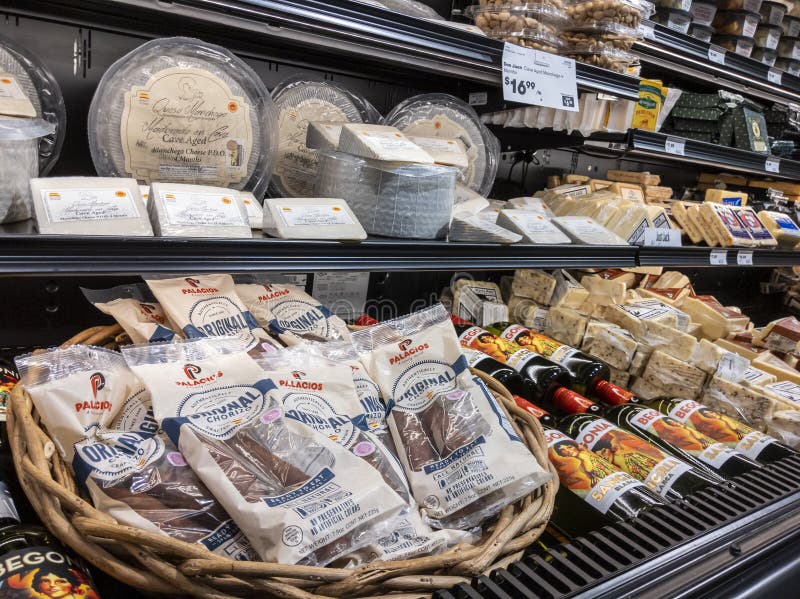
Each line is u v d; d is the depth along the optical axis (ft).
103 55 4.35
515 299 6.63
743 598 3.39
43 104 3.93
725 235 6.83
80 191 3.12
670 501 4.09
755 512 3.93
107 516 2.57
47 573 2.46
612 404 5.36
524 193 7.44
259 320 4.16
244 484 2.87
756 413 5.59
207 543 2.76
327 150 4.28
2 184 3.00
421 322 4.11
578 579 3.12
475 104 5.78
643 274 7.55
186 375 3.23
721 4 7.63
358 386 3.73
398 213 4.10
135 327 3.65
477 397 3.83
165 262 3.23
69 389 2.97
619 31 5.13
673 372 5.97
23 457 2.74
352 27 3.68
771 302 10.62
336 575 2.60
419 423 3.75
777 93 8.15
